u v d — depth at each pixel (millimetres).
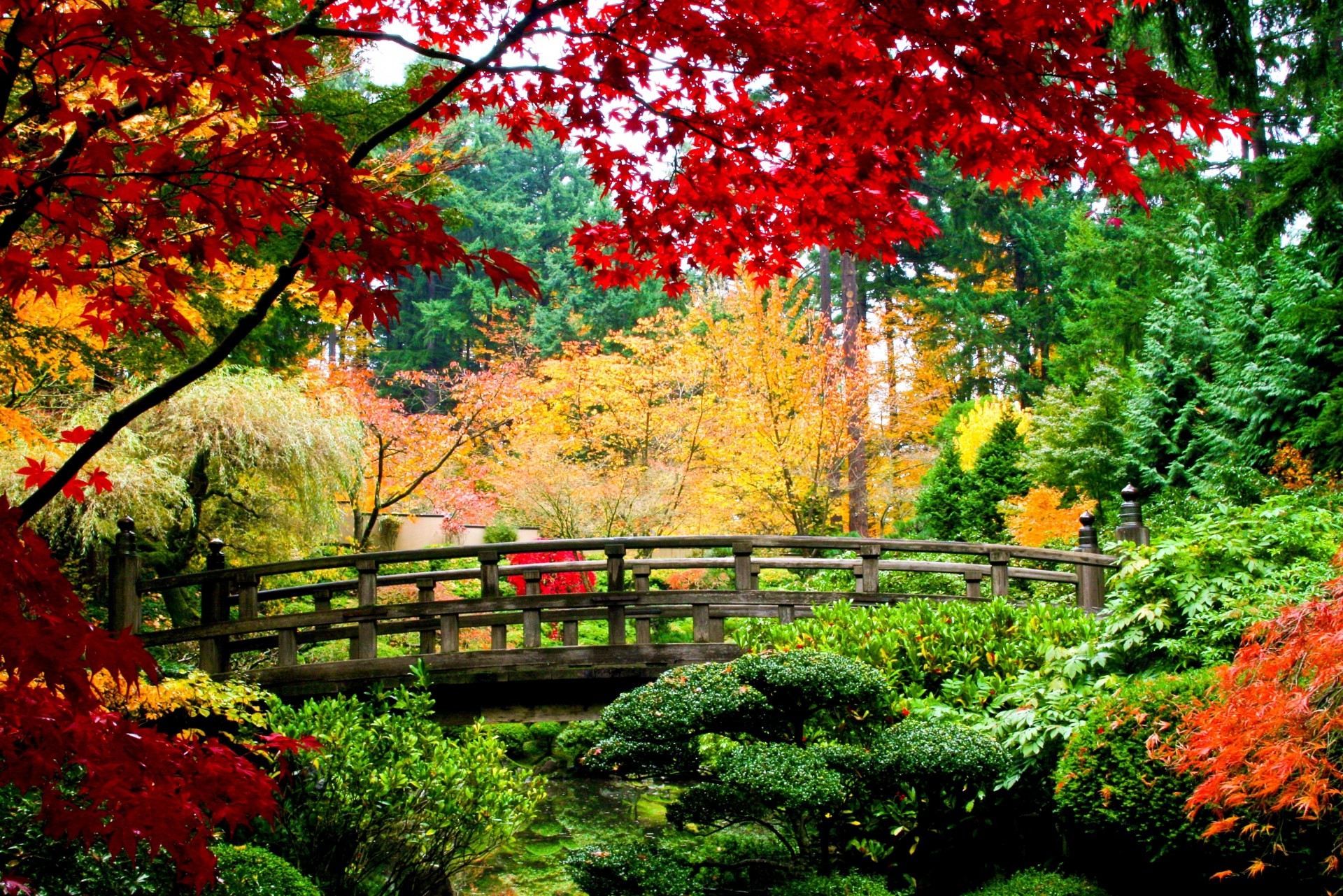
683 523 13000
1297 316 8805
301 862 4824
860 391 13398
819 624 6430
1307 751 3086
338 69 6836
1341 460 8602
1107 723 4531
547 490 12633
